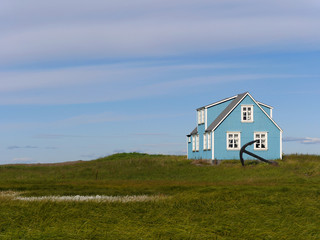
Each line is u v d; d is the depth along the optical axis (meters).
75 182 32.25
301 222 13.48
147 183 30.69
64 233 11.12
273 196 18.86
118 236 10.94
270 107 50.81
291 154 51.31
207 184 28.48
